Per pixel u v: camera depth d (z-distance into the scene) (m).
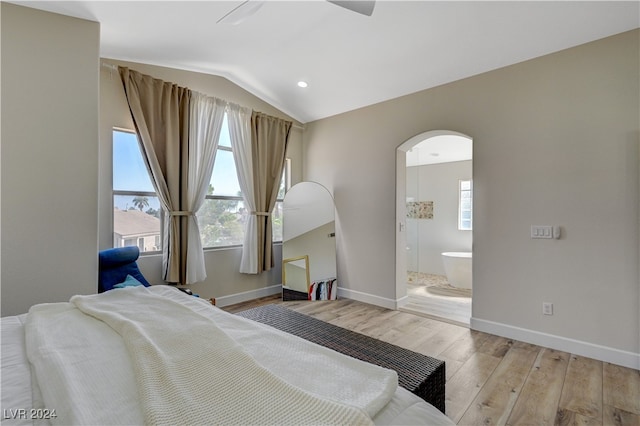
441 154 5.63
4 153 2.11
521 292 2.89
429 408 0.97
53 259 2.26
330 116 4.60
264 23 2.64
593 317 2.54
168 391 0.89
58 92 2.29
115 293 1.82
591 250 2.55
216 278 3.91
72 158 2.33
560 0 2.22
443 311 3.79
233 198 4.08
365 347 1.74
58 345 1.18
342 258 4.43
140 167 3.26
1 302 2.09
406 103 3.75
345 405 0.83
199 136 3.62
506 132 2.99
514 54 2.84
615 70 2.46
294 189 4.59
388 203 3.93
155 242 3.37
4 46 2.12
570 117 2.65
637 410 1.88
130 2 2.23
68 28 2.34
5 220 2.10
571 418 1.81
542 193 2.78
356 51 3.08
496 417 1.82
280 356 1.16
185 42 2.90
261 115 4.21
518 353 2.63
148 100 3.19
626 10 2.24
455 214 6.06
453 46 2.85
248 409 0.83
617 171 2.45
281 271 4.69
